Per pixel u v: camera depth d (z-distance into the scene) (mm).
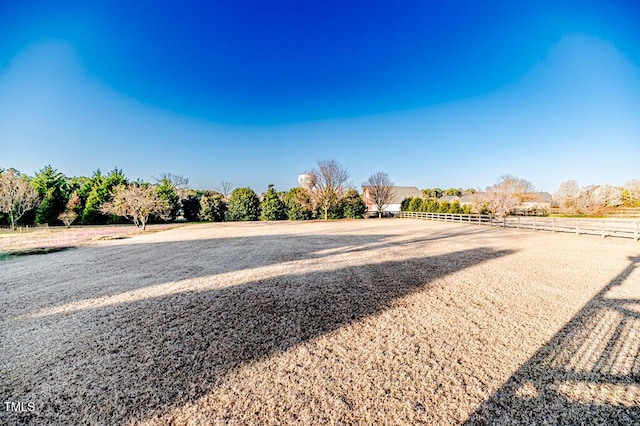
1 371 3029
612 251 9773
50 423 2303
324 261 8719
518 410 2428
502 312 4578
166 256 9938
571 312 4516
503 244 11812
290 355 3340
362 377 2908
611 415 2367
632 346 3449
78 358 3281
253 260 9000
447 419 2330
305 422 2305
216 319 4387
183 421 2320
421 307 4832
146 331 3979
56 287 6148
